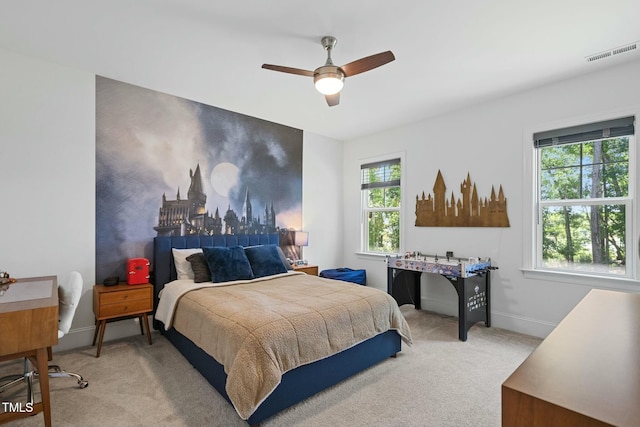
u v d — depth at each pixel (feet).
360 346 8.06
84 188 9.95
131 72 9.95
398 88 10.95
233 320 6.80
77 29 7.68
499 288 11.73
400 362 8.82
